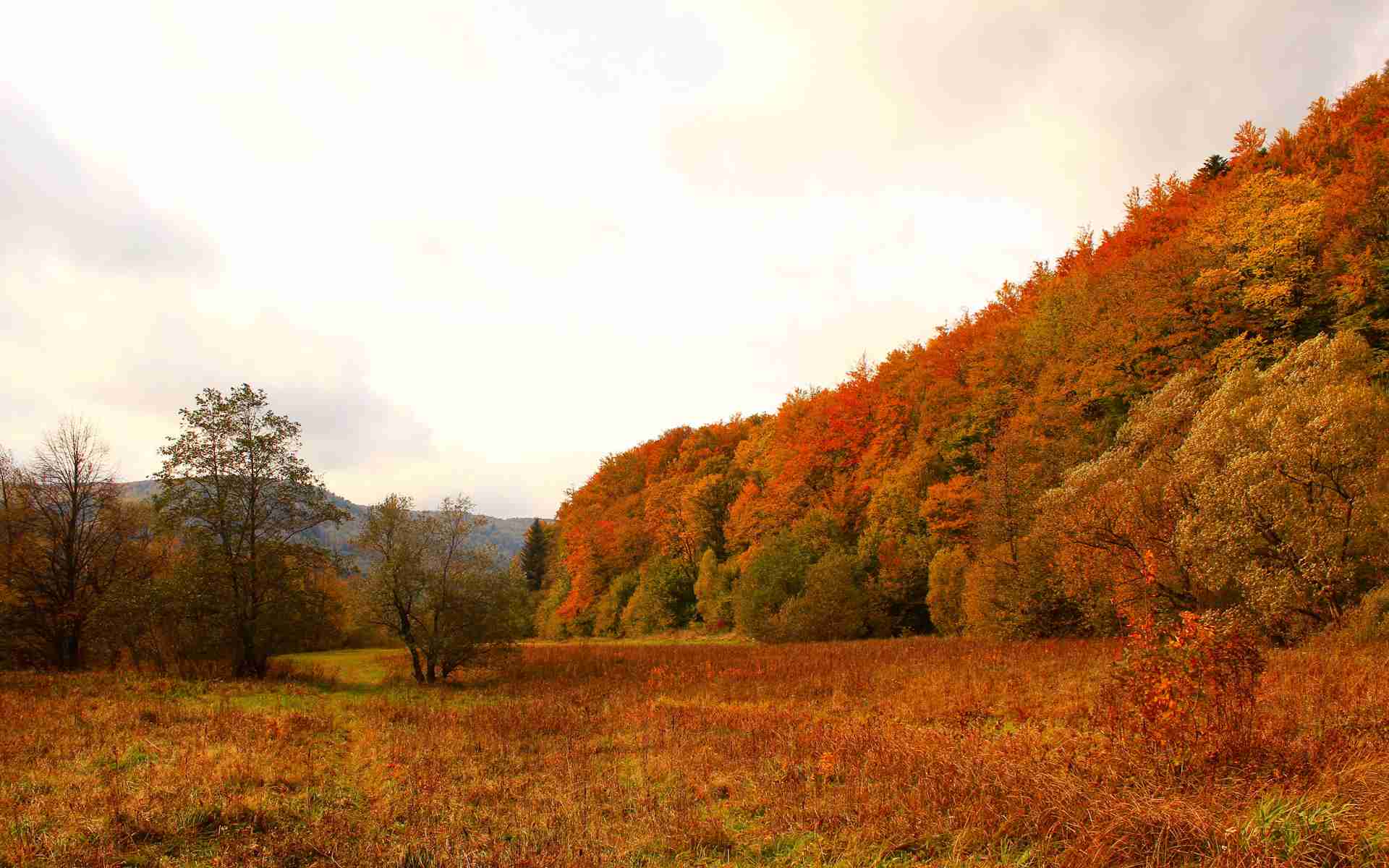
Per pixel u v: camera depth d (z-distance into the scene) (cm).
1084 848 543
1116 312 3838
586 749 1197
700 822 732
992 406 4531
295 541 2614
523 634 2817
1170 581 2302
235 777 916
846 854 620
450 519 2653
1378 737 711
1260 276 3253
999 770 738
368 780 955
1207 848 511
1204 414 2330
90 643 3100
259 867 627
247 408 2553
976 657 2280
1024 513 3303
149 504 3231
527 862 624
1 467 3056
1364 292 2848
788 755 1009
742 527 6084
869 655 2628
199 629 2431
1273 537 1948
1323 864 462
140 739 1176
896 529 4525
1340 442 1822
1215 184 4416
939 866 573
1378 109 4103
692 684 2184
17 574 2964
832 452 5706
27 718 1433
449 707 1848
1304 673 1234
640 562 7612
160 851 670
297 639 2639
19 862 613
